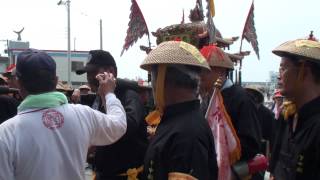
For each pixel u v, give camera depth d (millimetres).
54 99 2688
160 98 2441
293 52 2688
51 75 2701
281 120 3041
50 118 2629
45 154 2555
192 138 2225
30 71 2643
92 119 2840
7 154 2488
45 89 2686
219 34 4793
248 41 5055
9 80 6668
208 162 2281
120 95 3783
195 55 2447
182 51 2426
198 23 4660
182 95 2404
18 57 2699
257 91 6688
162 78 2422
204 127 2326
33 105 2633
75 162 2670
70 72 26953
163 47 2475
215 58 3818
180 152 2199
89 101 5004
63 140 2639
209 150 2352
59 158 2605
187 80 2396
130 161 3789
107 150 3793
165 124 2385
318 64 2684
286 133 2873
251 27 5055
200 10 4898
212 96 3561
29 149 2527
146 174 2395
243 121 3777
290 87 2742
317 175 2555
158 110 2627
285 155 2820
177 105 2383
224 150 3418
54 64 2744
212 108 3516
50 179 2547
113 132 2973
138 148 3783
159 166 2277
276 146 3086
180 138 2230
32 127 2570
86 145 2771
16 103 5680
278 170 2912
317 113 2664
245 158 3707
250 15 5047
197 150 2203
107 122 2930
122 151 3773
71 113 2730
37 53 2713
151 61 2422
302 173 2619
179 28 4629
